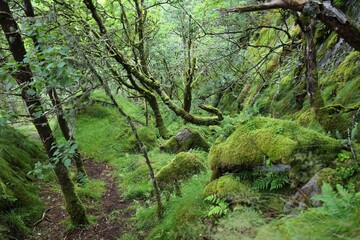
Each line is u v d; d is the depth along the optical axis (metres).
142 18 10.75
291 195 3.91
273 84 8.93
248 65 11.81
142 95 11.55
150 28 12.30
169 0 10.03
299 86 7.14
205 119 9.79
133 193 8.17
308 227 2.51
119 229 6.55
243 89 11.69
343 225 2.27
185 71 12.25
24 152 10.58
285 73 8.48
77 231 6.66
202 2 10.38
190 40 11.38
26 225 6.88
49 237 6.63
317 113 4.75
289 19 10.46
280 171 4.17
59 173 6.68
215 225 4.31
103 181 9.91
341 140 4.04
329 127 4.62
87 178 9.64
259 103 8.66
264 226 3.08
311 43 4.16
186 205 5.16
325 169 3.66
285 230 2.79
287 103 7.42
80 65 4.98
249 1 9.46
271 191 4.17
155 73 14.94
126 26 10.77
